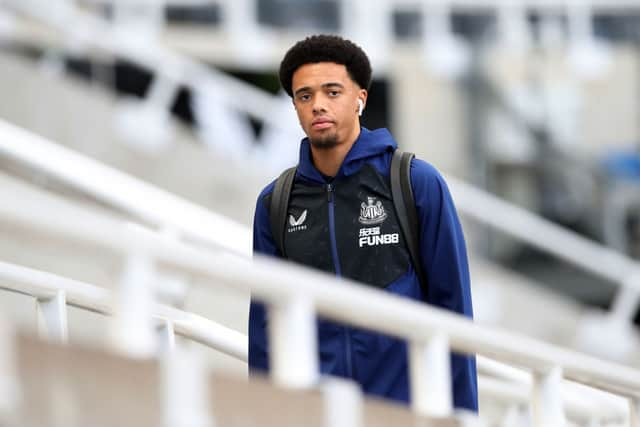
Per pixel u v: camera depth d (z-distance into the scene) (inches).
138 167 759.1
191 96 903.7
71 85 748.0
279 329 237.5
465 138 1049.5
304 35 1025.5
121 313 211.3
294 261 345.7
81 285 367.2
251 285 221.8
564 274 966.4
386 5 1043.3
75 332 528.4
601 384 344.5
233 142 912.3
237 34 1002.1
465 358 335.9
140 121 762.8
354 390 251.6
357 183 343.3
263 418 235.5
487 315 871.1
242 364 507.8
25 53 832.3
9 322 195.0
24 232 183.5
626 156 1080.2
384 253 339.6
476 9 1066.1
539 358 303.4
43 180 582.9
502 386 447.8
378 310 248.7
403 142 1043.3
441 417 271.9
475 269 876.6
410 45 1050.1
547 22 1086.4
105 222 195.9
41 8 804.6
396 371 334.6
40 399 200.8
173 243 216.8
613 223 1039.0
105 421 209.5
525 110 1069.8
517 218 912.9
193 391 219.1
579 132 1081.4
